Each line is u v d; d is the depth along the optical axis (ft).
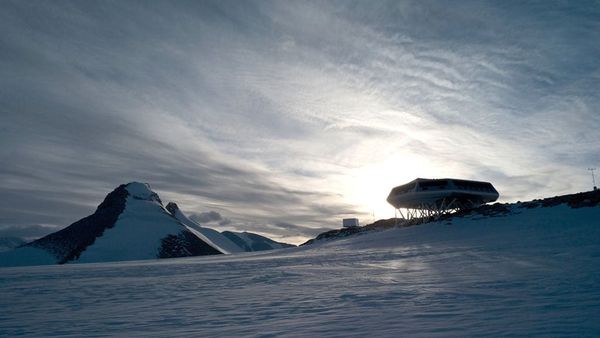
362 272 75.66
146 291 67.10
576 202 188.44
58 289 81.10
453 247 129.29
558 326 22.49
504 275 51.47
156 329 31.19
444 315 28.27
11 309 51.01
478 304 32.07
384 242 202.08
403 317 28.71
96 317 40.27
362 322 27.96
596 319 23.84
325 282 61.93
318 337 23.89
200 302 47.32
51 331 33.47
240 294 53.57
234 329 28.76
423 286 46.96
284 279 73.26
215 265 158.10
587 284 38.91
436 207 274.16
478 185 277.23
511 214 203.41
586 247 81.97
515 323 23.91
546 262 63.57
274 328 28.07
